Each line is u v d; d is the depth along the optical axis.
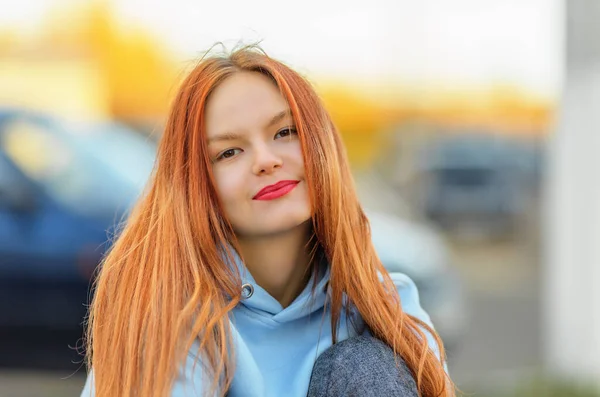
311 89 1.42
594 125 4.20
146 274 1.33
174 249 1.33
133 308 1.31
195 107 1.35
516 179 10.27
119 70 7.64
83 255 3.66
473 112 10.96
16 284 3.67
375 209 5.16
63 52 7.38
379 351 1.35
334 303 1.42
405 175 10.02
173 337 1.26
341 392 1.30
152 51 7.77
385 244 3.93
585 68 4.22
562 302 4.31
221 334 1.29
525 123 10.98
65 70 7.36
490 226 9.65
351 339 1.38
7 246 3.68
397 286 1.56
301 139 1.37
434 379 1.42
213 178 1.36
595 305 4.18
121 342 1.31
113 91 7.53
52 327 3.68
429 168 9.87
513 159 10.36
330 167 1.39
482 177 9.84
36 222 3.71
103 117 7.09
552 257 4.44
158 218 1.36
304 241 1.44
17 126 3.96
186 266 1.32
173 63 7.79
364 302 1.41
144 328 1.29
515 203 9.78
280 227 1.36
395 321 1.41
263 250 1.41
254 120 1.34
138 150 4.13
